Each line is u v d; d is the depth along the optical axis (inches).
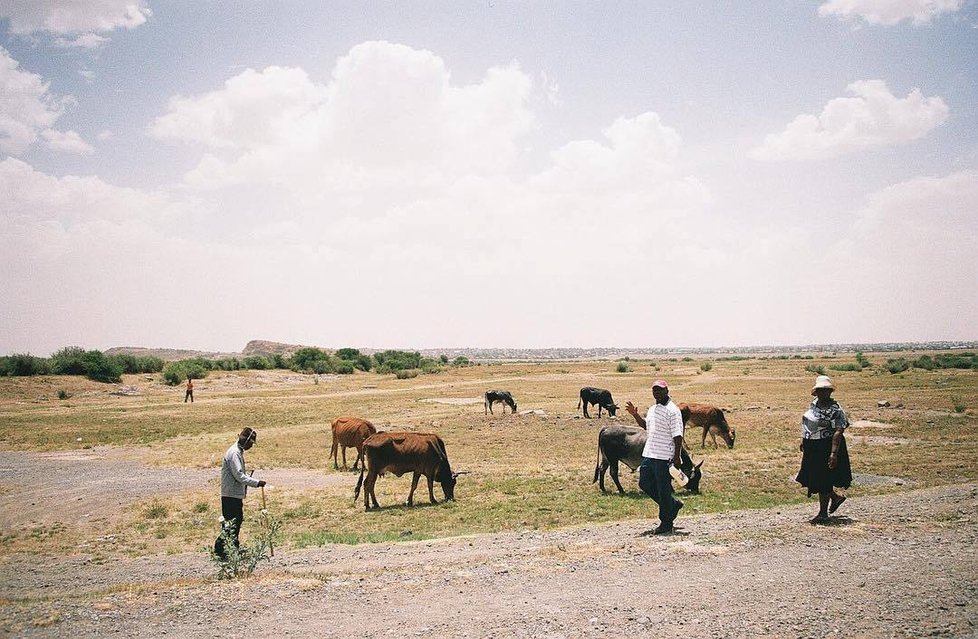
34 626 275.4
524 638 240.7
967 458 800.9
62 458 1035.9
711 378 2928.2
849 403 1567.4
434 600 294.5
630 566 336.8
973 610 247.8
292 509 627.5
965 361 3221.0
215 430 1393.9
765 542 374.3
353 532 530.6
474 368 4173.2
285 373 3385.8
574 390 2400.3
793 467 779.4
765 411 1485.0
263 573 365.4
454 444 1103.0
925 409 1398.9
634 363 5196.9
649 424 428.8
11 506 685.9
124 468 919.0
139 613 291.3
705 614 257.0
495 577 329.1
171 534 551.2
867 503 513.3
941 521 418.3
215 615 284.4
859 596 270.1
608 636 238.5
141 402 2106.3
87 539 541.6
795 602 266.4
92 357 2714.1
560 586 306.8
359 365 4188.0
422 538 492.4
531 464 882.1
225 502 398.9
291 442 1173.7
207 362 3508.9
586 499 626.2
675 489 657.6
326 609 287.7
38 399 2212.1
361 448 657.6
